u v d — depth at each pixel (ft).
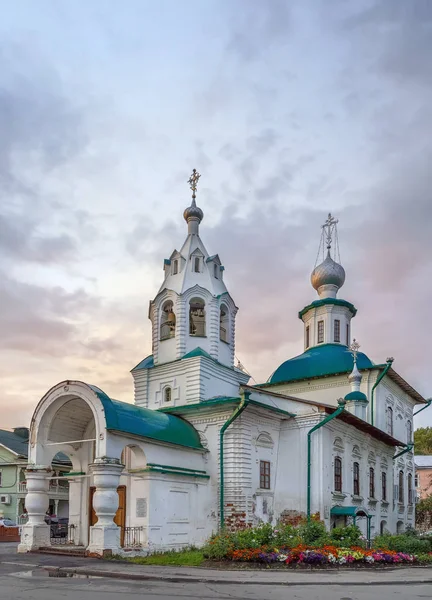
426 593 47.39
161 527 77.77
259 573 57.57
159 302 108.78
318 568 62.85
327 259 155.02
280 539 70.33
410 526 147.13
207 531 86.02
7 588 46.65
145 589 46.80
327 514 94.58
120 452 74.59
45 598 41.39
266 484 92.99
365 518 113.29
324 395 132.98
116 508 72.59
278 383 138.92
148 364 109.70
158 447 81.00
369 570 64.18
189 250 110.42
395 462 140.67
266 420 94.89
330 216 158.92
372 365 132.67
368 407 126.93
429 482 253.85
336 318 149.89
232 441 88.84
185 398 100.37
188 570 58.44
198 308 108.58
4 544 103.81
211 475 89.35
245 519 85.81
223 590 46.93
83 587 47.57
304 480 94.22
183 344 103.71
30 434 83.56
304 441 96.07
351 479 108.17
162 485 79.36
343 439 106.52
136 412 83.15
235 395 107.45
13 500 157.38
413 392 152.76
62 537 110.11
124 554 70.85
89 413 87.20
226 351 108.88
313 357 139.74
